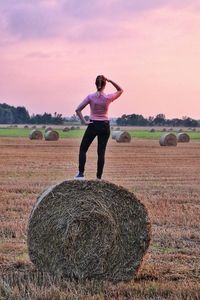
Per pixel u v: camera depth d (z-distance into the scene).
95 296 7.96
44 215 9.31
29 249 9.28
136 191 19.69
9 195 17.95
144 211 9.42
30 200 16.86
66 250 9.23
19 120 166.12
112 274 9.22
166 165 31.72
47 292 8.06
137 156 38.94
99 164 10.88
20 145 50.69
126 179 23.88
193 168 29.97
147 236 9.38
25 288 8.31
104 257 9.23
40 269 9.26
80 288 8.44
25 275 9.01
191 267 9.62
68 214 9.29
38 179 23.08
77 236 9.24
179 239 11.84
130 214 9.39
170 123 153.25
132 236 9.34
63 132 84.12
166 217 14.30
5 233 12.17
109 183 9.40
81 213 9.29
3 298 7.85
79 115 10.77
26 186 20.42
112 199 9.41
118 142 59.88
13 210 15.21
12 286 8.38
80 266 9.20
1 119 166.00
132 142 60.91
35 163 31.53
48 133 60.97
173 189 20.44
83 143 10.91
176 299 7.83
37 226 9.30
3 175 24.66
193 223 13.59
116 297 8.03
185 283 8.56
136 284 8.67
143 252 9.34
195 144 58.09
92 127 10.76
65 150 44.03
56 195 9.33
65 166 29.73
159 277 9.07
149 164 32.28
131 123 154.38
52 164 31.00
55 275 9.17
